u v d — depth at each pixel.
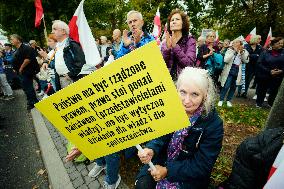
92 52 3.96
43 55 5.07
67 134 1.57
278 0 16.28
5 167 4.06
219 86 8.09
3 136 5.29
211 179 3.03
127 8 19.19
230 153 3.82
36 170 3.92
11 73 10.27
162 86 1.32
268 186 1.21
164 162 2.08
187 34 3.11
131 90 1.37
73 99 1.46
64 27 3.46
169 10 16.44
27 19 15.56
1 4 14.52
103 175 3.29
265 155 1.48
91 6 15.76
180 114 1.36
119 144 1.56
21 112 6.95
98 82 1.39
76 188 3.11
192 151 1.86
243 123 5.26
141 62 1.29
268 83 6.39
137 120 1.45
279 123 2.74
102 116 1.49
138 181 2.09
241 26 18.73
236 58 6.16
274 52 6.12
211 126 1.80
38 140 4.85
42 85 8.05
